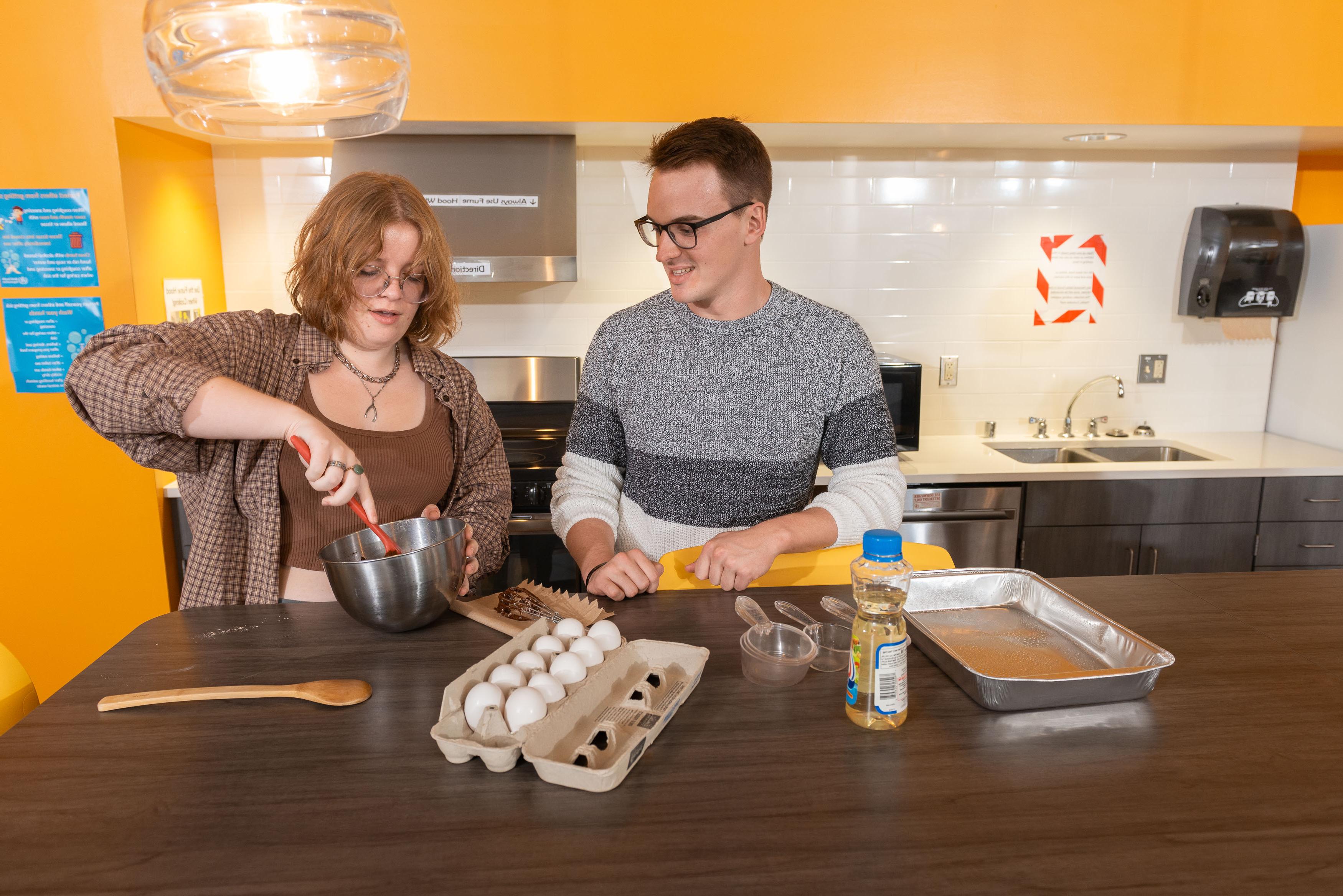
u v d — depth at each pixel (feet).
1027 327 10.30
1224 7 8.16
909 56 8.10
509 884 2.07
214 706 2.99
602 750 2.69
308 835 2.26
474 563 4.07
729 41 7.97
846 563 4.49
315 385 4.66
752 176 4.65
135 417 3.57
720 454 5.18
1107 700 3.01
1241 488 8.76
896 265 10.06
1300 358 10.18
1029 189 9.98
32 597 8.09
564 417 9.66
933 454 9.49
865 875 2.12
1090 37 8.16
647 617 3.83
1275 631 3.70
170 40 2.78
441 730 2.64
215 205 9.30
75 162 7.50
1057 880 2.10
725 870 2.13
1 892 2.03
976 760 2.66
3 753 2.66
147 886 2.06
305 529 4.61
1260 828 2.32
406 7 7.69
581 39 7.86
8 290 7.63
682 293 4.84
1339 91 8.36
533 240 8.61
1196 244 9.88
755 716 2.93
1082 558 8.85
